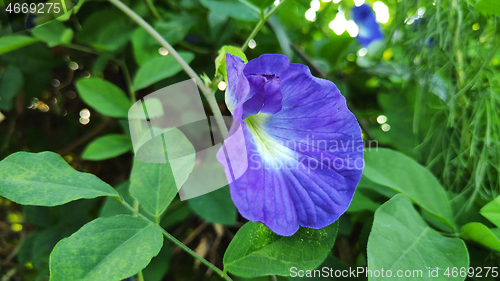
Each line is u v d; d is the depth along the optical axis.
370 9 0.24
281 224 0.10
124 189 0.17
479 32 0.16
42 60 0.21
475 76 0.15
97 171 0.22
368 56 0.24
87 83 0.17
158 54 0.19
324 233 0.12
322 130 0.11
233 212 0.17
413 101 0.20
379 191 0.15
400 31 0.18
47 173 0.11
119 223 0.11
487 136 0.15
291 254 0.11
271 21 0.19
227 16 0.19
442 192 0.14
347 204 0.11
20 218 0.26
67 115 0.23
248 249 0.12
